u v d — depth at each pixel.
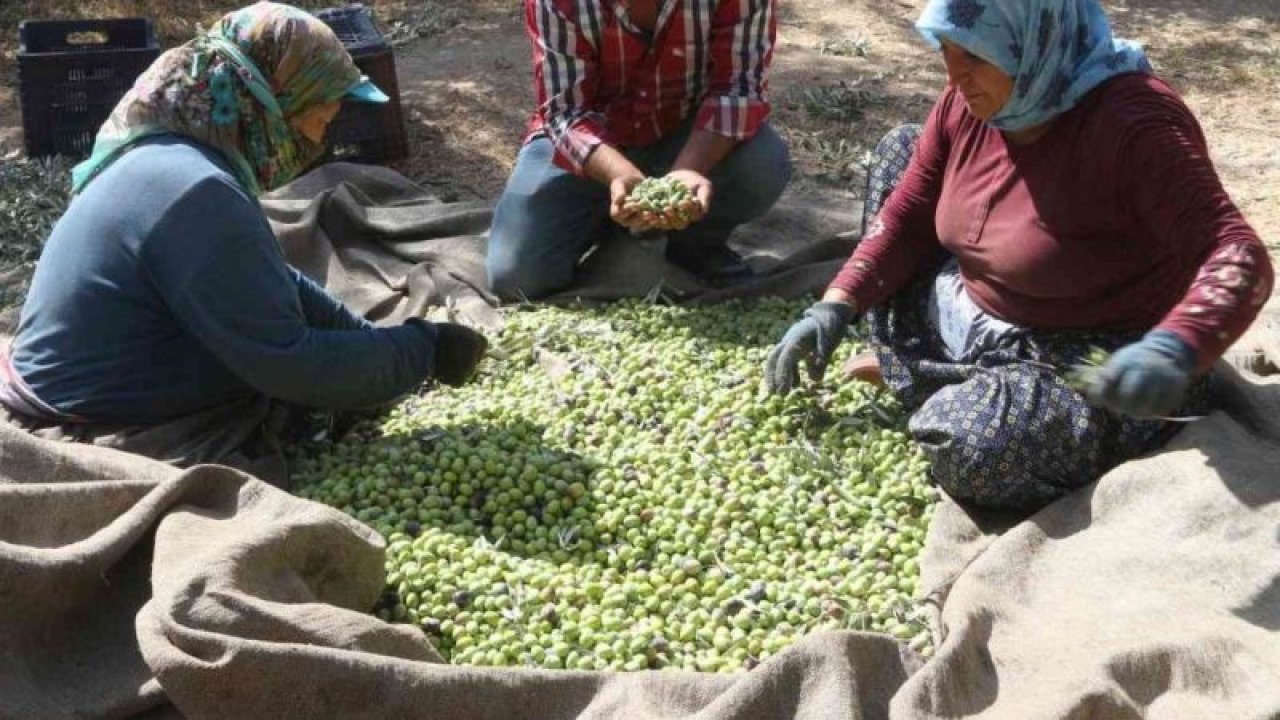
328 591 3.45
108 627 3.37
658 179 4.79
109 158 4.02
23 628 3.24
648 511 3.92
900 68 7.98
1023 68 3.60
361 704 3.00
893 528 3.88
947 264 4.34
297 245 5.58
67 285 3.97
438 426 4.32
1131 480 3.67
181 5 9.13
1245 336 4.46
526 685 3.04
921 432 3.91
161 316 3.95
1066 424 3.79
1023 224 3.88
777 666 2.96
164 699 3.20
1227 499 3.54
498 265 5.36
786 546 3.84
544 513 3.94
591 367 4.73
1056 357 3.91
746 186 5.29
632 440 4.28
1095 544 3.56
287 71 4.03
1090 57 3.66
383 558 3.53
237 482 3.56
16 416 4.07
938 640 3.31
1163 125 3.56
